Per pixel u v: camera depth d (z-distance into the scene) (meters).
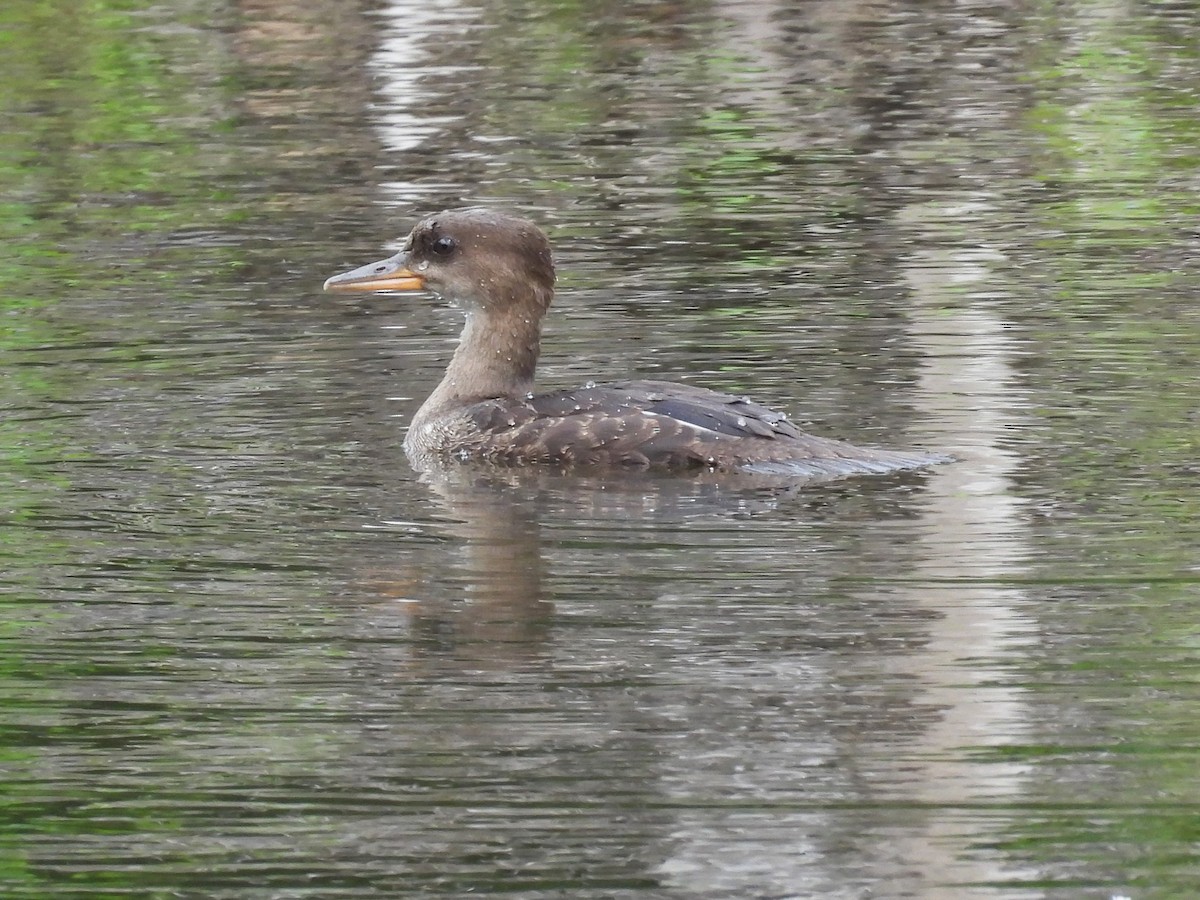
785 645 10.98
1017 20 30.64
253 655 11.05
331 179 23.45
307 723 10.34
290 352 17.12
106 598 11.76
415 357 17.00
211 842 9.37
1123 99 26.45
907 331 17.25
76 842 9.42
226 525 12.91
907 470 13.73
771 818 9.41
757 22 30.56
